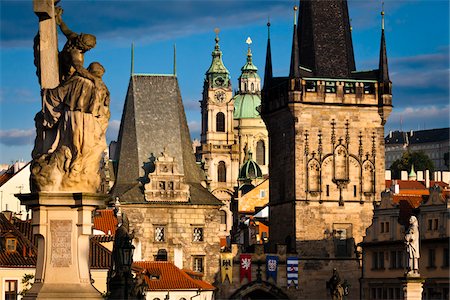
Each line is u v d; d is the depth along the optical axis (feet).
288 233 655.76
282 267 637.30
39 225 107.24
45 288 107.14
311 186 651.66
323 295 643.04
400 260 553.23
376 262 574.97
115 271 176.55
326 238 647.56
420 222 524.52
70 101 107.24
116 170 639.35
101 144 108.47
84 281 107.76
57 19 111.65
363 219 653.71
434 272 509.76
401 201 569.64
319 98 652.89
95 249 434.30
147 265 538.88
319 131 654.12
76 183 107.45
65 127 107.55
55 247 107.55
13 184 622.54
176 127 647.97
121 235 174.50
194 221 625.00
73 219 107.76
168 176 624.59
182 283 524.52
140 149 638.94
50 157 107.34
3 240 401.29
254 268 632.38
